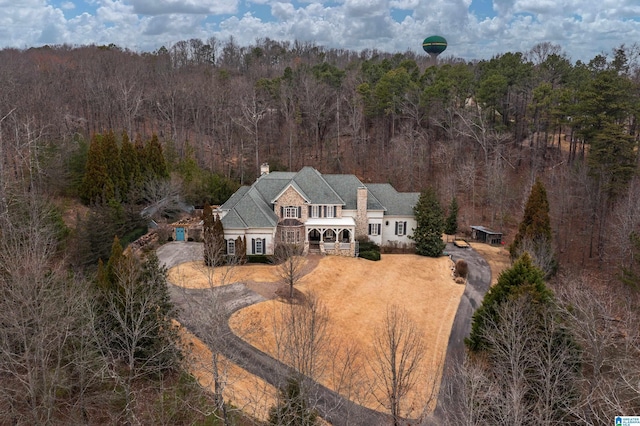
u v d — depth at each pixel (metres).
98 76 120.12
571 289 38.62
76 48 186.12
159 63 163.38
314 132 110.38
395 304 46.16
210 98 113.31
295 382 23.52
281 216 60.56
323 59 176.00
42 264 27.28
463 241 70.06
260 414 27.95
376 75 113.38
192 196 74.00
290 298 41.84
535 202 54.56
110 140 65.19
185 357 30.42
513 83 96.06
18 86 90.19
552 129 85.88
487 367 29.14
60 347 24.67
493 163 85.00
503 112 96.75
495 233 69.75
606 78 66.19
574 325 30.36
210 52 197.62
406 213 63.78
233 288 45.12
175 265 50.59
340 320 41.12
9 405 24.80
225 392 30.17
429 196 61.69
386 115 101.62
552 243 60.16
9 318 23.72
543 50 118.00
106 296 28.64
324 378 32.62
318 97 108.38
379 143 103.06
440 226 60.94
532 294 29.88
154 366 28.00
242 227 53.59
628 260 54.78
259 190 62.19
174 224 63.88
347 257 57.94
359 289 48.97
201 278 46.81
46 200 49.94
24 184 53.22
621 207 57.12
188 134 116.19
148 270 30.67
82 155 66.19
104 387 28.47
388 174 91.44
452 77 101.50
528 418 24.05
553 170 78.00
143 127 116.12
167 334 29.78
